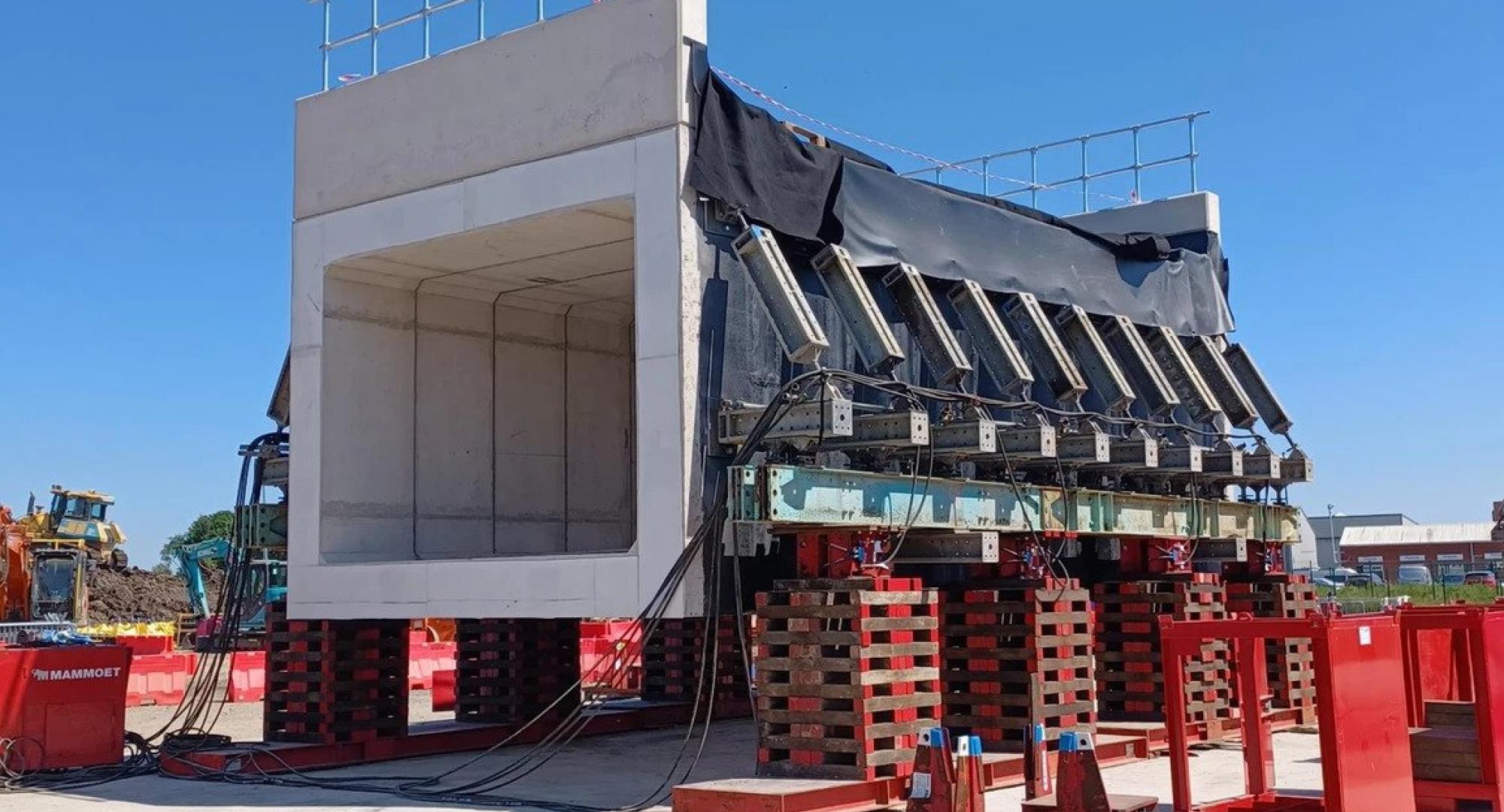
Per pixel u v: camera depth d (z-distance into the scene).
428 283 18.02
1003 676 14.84
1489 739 11.70
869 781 12.36
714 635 15.24
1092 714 15.37
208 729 20.95
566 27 14.81
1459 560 85.25
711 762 17.02
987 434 14.48
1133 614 18.17
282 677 17.14
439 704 24.59
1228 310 22.73
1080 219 24.12
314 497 16.77
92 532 49.56
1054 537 16.52
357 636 17.11
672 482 13.50
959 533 14.81
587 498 20.28
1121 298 19.89
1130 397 18.14
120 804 13.95
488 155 15.37
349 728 16.91
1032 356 17.59
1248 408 20.92
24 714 15.95
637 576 13.72
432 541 17.95
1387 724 10.93
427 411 18.12
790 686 12.87
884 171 16.28
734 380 14.05
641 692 22.88
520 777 14.61
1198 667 17.91
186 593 66.12
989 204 17.69
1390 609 12.50
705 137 13.88
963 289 16.86
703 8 14.20
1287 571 22.45
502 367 19.27
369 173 16.52
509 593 14.77
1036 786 11.80
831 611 12.73
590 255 16.72
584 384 20.45
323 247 16.91
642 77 14.13
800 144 15.04
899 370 16.28
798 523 13.00
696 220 13.86
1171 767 11.37
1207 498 20.05
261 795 14.46
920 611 13.43
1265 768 11.85
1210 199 22.73
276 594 23.12
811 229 14.98
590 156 14.45
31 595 41.38
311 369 16.97
